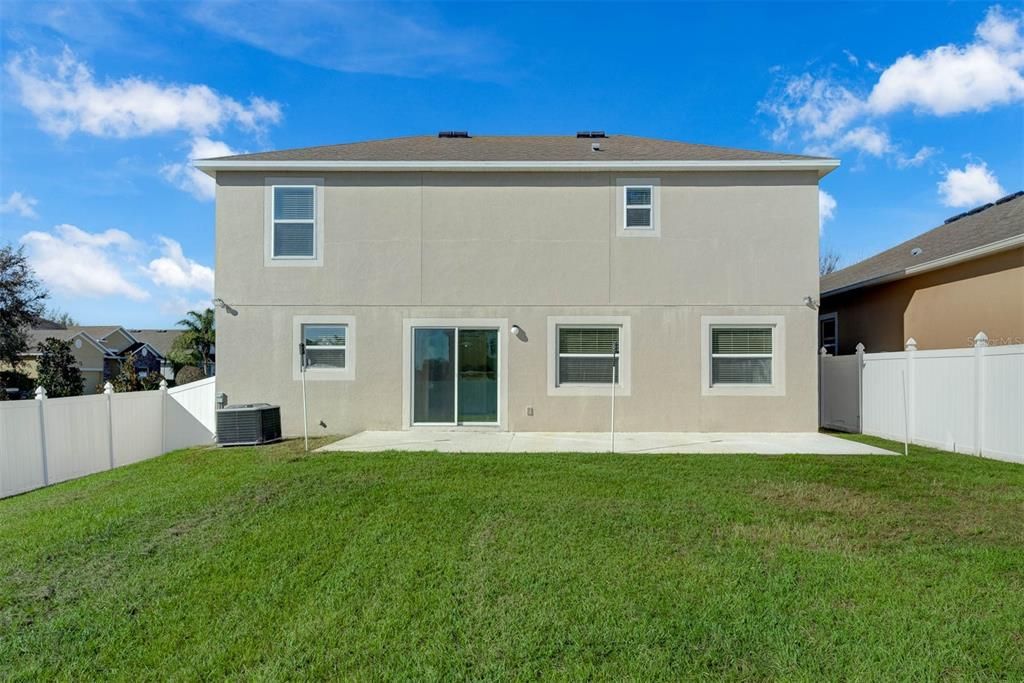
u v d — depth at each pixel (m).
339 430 11.70
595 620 3.57
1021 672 2.96
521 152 12.56
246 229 11.73
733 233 11.55
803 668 3.03
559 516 5.58
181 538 5.15
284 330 11.72
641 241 11.62
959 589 3.89
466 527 5.28
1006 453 8.33
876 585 3.98
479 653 3.25
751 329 11.61
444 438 10.80
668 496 6.30
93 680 3.12
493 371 11.72
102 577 4.39
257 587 4.14
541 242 11.69
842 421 12.38
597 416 11.56
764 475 7.33
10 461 8.11
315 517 5.62
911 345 10.31
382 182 11.77
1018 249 10.22
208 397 12.06
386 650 3.30
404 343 11.71
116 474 8.67
